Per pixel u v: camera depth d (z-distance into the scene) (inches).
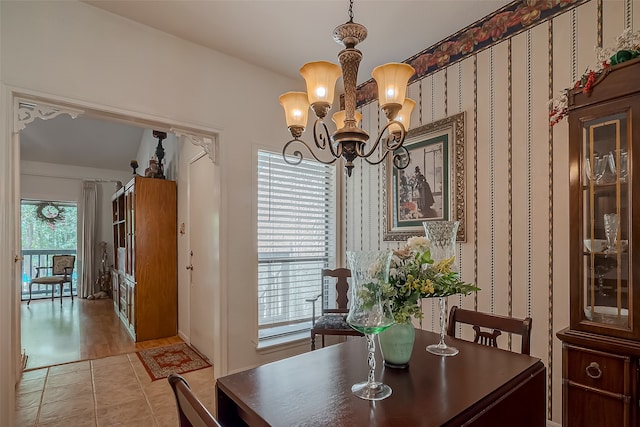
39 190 257.1
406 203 113.9
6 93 75.3
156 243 161.3
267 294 123.1
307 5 85.9
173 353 137.9
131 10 88.3
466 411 40.4
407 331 52.6
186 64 102.3
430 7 87.2
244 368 111.7
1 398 73.7
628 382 55.9
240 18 91.7
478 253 93.4
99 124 226.4
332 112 142.3
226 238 109.6
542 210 80.7
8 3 76.2
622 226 59.1
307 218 134.6
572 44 76.4
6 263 75.5
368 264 46.7
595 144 62.6
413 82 111.8
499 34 89.3
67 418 88.4
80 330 171.6
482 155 92.8
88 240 270.8
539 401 52.2
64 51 82.6
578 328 62.6
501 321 66.1
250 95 116.6
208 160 133.3
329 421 37.9
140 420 87.7
